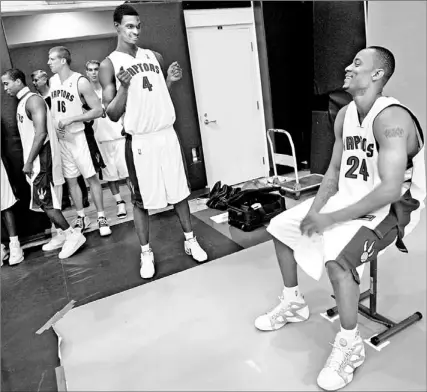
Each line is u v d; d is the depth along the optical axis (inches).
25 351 81.5
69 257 125.3
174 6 154.2
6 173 123.1
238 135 185.3
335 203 69.0
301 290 91.1
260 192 143.3
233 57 175.9
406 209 66.2
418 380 62.7
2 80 118.3
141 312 89.6
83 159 134.0
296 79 188.2
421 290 86.4
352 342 64.0
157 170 101.9
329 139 173.6
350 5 156.5
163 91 99.8
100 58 143.4
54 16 133.8
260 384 65.2
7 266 123.2
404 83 94.7
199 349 75.1
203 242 125.5
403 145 58.1
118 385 68.2
